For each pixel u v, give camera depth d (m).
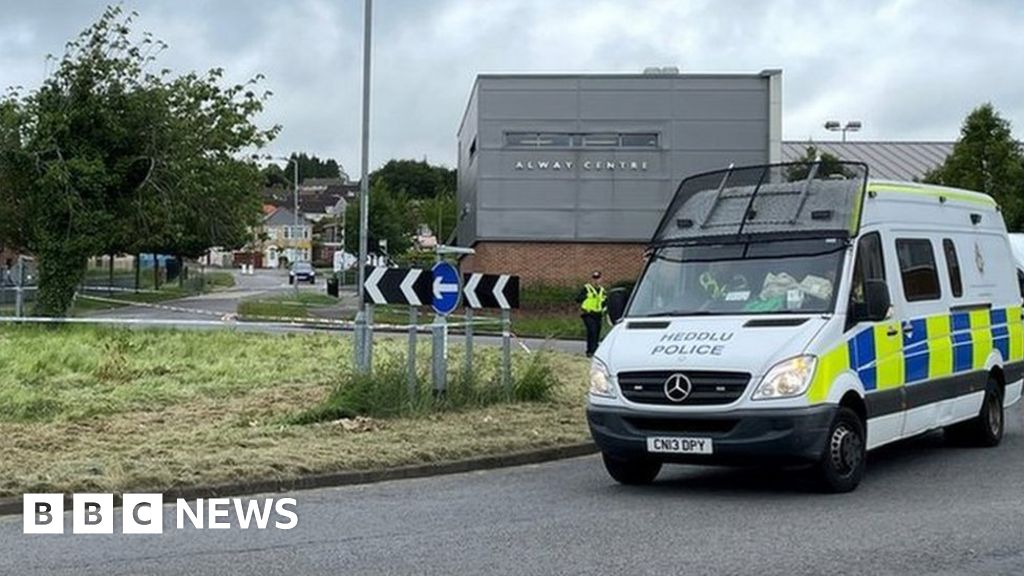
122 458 10.37
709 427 9.04
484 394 14.41
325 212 160.62
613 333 10.02
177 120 30.95
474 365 15.66
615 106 38.19
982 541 7.57
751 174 10.95
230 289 71.69
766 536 7.82
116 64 29.55
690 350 9.26
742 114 38.06
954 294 11.66
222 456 10.52
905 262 10.82
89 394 15.18
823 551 7.34
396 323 35.03
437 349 14.02
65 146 29.59
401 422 12.82
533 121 38.28
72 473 9.66
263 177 37.03
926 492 9.48
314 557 7.43
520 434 12.24
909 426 10.46
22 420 12.83
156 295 56.97
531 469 11.15
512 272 38.25
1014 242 19.27
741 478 10.47
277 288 74.19
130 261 100.50
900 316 10.45
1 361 18.98
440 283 13.88
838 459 9.32
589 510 8.95
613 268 38.19
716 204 10.88
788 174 10.80
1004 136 39.53
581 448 11.98
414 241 86.38
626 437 9.32
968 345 11.76
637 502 9.27
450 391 14.08
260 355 21.59
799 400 8.89
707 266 10.38
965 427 12.09
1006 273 13.17
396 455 10.82
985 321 12.27
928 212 11.56
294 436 11.77
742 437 8.89
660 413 9.17
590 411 9.63
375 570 7.06
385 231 79.75
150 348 22.31
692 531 8.05
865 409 9.68
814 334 9.21
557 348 26.11
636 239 38.12
